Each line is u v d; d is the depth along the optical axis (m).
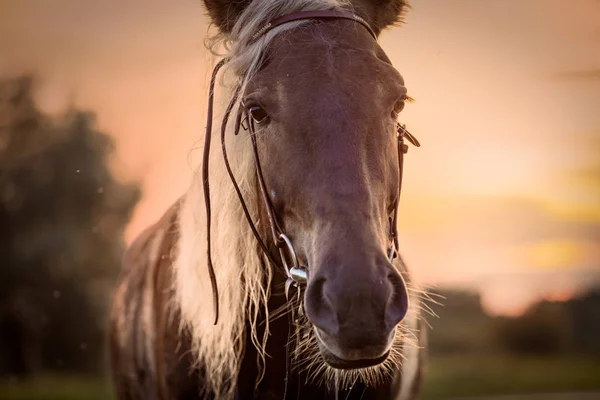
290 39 2.03
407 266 2.79
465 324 28.20
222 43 2.37
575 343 27.73
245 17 2.22
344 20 2.11
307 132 1.86
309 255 1.83
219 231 2.23
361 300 1.64
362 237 1.72
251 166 2.13
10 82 33.19
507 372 21.20
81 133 31.66
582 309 27.78
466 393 15.91
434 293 2.54
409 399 2.95
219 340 2.31
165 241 2.78
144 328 2.77
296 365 2.28
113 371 3.35
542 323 27.77
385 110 1.94
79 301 30.95
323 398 2.32
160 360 2.55
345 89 1.90
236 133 2.08
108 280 31.66
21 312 30.42
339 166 1.81
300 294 2.16
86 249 31.33
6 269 30.73
